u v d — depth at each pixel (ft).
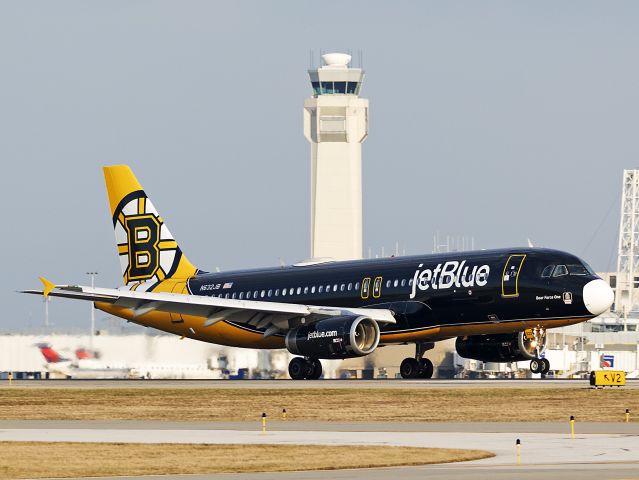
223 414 557.33
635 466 359.66
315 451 406.62
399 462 380.37
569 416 520.01
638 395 588.91
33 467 378.94
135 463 385.50
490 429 473.67
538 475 338.95
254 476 355.77
